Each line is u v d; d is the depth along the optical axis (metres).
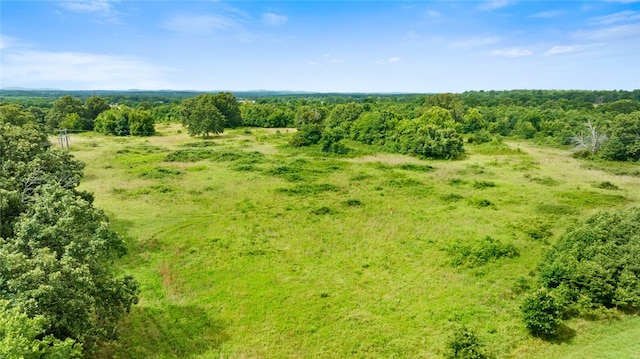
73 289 13.61
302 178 42.41
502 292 19.97
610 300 18.45
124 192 36.47
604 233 21.59
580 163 50.97
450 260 23.30
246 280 21.30
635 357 14.73
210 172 44.94
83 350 14.95
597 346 15.76
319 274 21.97
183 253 24.47
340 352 15.83
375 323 17.61
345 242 26.20
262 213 31.58
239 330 17.20
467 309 18.50
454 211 31.98
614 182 41.25
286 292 20.09
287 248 25.25
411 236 27.06
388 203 34.09
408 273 22.02
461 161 53.03
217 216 30.92
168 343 16.34
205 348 16.06
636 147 50.09
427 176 44.28
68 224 15.23
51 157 23.88
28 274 12.73
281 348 16.11
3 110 52.06
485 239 25.33
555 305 16.39
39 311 12.91
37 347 10.81
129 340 16.39
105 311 15.40
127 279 16.53
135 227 28.31
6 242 15.45
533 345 15.98
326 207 32.53
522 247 25.19
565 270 19.53
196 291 20.22
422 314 18.20
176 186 38.97
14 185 19.34
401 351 15.82
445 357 15.37
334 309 18.67
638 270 18.75
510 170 46.94
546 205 33.31
